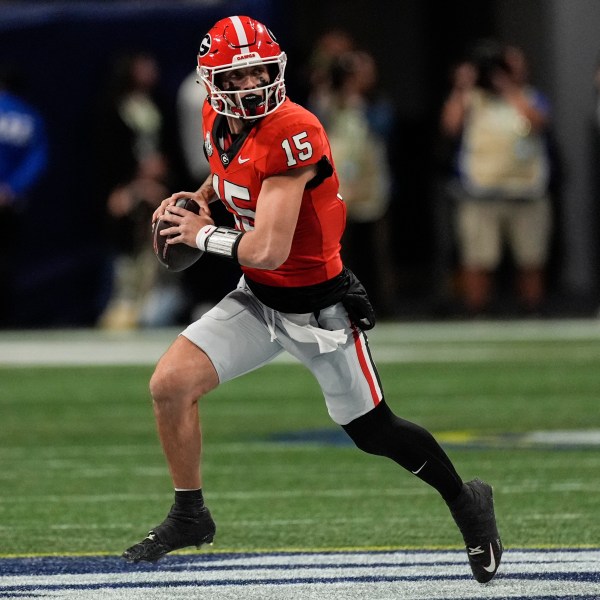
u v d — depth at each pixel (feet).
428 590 53.57
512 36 223.30
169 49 169.27
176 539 53.93
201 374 53.62
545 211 169.07
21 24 167.84
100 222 172.55
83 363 141.18
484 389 119.24
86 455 90.48
